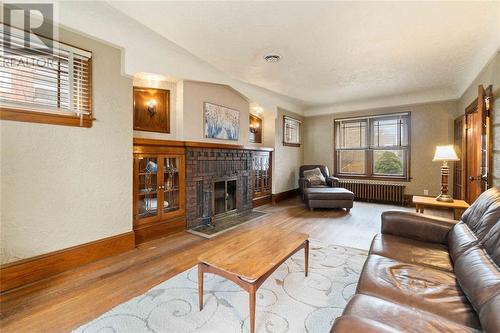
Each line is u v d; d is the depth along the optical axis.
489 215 1.50
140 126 3.35
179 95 3.54
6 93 1.87
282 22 2.26
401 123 5.32
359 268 2.31
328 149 6.28
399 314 1.02
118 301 1.78
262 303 1.76
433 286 1.29
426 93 4.87
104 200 2.51
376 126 5.63
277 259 1.66
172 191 3.33
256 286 1.44
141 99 3.37
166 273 2.21
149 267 2.32
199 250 2.74
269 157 5.38
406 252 1.73
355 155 5.93
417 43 2.68
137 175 2.89
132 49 2.71
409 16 2.15
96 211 2.45
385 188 5.34
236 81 4.18
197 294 1.87
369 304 1.10
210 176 3.81
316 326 1.53
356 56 3.04
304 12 2.10
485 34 2.47
